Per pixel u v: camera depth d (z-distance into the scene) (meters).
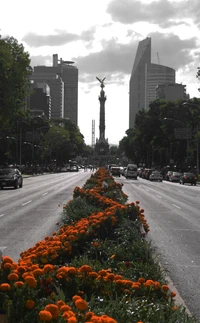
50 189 41.59
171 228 16.55
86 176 82.12
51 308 3.67
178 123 81.69
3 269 4.86
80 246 7.94
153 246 12.38
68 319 3.46
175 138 79.69
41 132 116.94
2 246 12.52
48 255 6.90
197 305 7.45
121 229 9.79
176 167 91.56
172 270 9.88
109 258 7.33
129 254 8.01
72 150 149.25
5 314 3.88
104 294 5.09
